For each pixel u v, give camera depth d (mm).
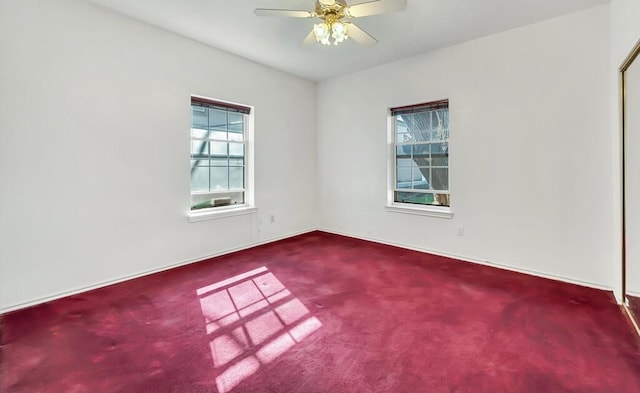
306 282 3043
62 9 2611
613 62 2576
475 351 1896
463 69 3559
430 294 2742
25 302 2518
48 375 1692
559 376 1661
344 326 2211
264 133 4438
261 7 2797
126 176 3068
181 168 3508
